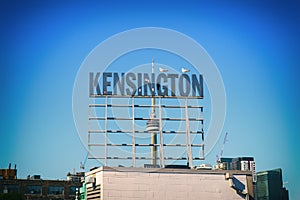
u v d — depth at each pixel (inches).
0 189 2903.5
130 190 1239.5
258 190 2271.2
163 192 1256.2
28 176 3105.3
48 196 2974.9
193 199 1269.7
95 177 1294.3
